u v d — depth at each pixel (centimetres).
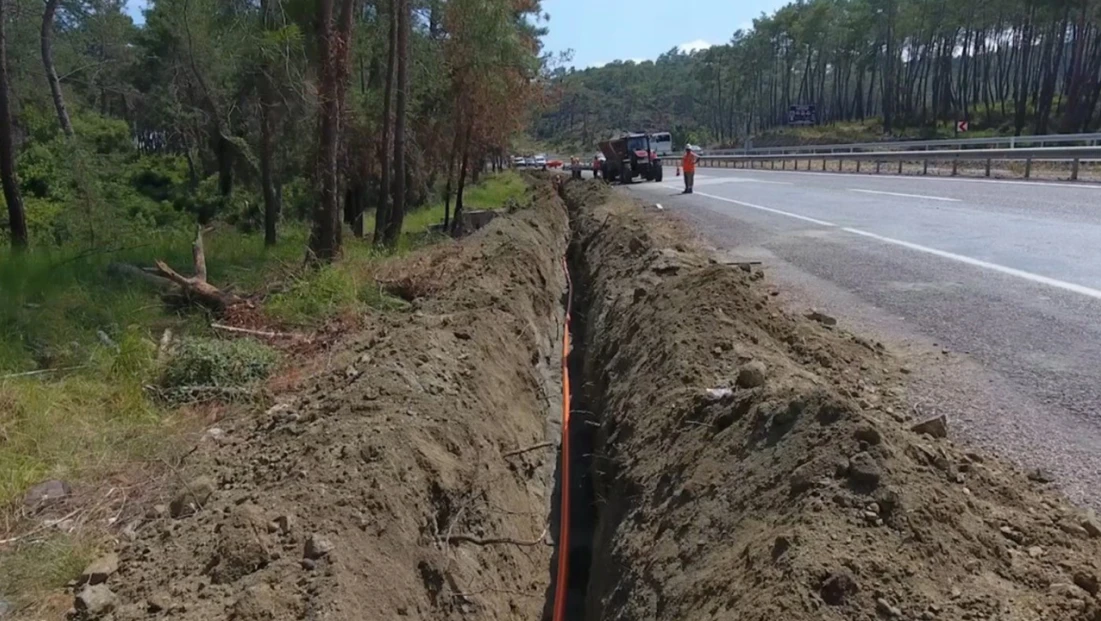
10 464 507
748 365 464
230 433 568
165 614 342
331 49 1199
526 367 834
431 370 630
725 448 407
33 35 2573
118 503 465
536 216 1658
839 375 501
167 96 3341
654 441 498
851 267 886
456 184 3034
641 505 456
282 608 342
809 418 363
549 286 1254
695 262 887
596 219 1559
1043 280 743
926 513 293
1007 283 743
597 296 1027
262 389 671
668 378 543
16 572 387
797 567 276
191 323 871
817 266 907
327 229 1226
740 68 9181
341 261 1223
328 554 373
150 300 933
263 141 1798
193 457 522
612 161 3406
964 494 317
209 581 364
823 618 257
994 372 499
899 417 423
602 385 736
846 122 7331
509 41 2283
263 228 2683
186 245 1496
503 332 826
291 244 1683
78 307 855
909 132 6178
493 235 1298
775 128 8694
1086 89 4816
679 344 569
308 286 991
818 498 309
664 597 355
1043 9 4656
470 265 1105
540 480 671
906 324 631
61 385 645
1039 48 5847
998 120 5991
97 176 2200
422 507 471
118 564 389
